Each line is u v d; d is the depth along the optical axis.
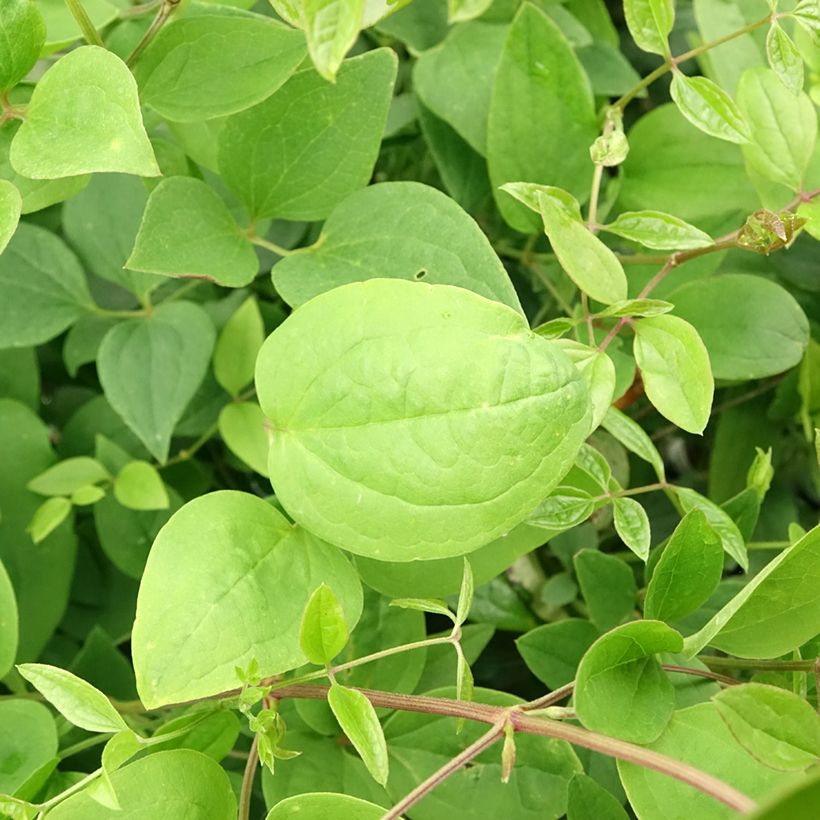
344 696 0.25
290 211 0.31
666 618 0.28
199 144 0.34
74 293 0.38
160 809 0.26
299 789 0.30
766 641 0.27
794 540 0.31
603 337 0.33
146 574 0.25
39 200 0.29
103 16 0.32
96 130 0.25
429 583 0.29
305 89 0.30
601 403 0.27
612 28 0.40
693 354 0.27
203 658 0.25
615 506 0.29
